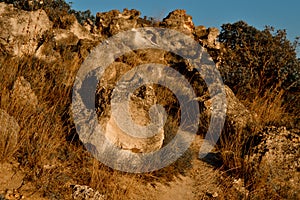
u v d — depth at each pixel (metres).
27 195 4.38
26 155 4.90
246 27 10.12
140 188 5.14
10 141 4.85
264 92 8.68
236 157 5.97
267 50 9.26
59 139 5.39
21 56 7.10
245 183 5.72
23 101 5.62
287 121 7.61
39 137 5.13
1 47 7.21
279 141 6.26
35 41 7.59
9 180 4.54
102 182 4.84
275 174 5.76
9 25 7.45
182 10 10.30
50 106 5.98
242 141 6.47
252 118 7.22
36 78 6.28
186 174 5.77
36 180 4.59
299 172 5.88
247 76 8.80
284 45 9.34
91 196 4.55
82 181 4.86
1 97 5.45
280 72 8.92
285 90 8.75
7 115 5.04
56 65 7.00
